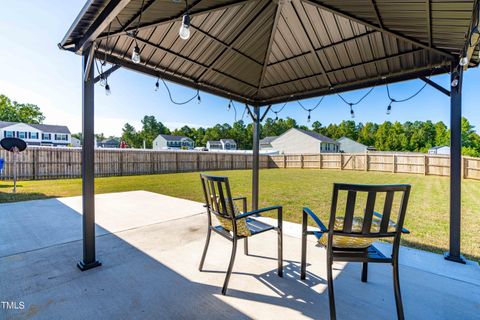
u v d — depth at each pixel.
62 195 6.21
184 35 1.64
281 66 3.59
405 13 2.05
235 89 4.05
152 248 2.79
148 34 2.53
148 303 1.78
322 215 4.55
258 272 2.27
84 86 2.27
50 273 2.20
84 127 2.27
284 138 28.77
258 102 4.48
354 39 2.77
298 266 2.40
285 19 2.80
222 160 17.36
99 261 2.43
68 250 2.71
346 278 2.17
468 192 6.90
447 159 11.42
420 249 2.87
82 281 2.07
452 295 1.92
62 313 1.65
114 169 12.07
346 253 1.67
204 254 2.30
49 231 3.33
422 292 1.96
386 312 1.71
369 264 2.44
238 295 1.90
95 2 1.71
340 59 3.13
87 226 2.29
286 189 7.68
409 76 2.96
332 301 1.56
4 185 8.02
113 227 3.58
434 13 1.95
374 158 14.78
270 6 2.53
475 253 2.84
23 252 2.64
